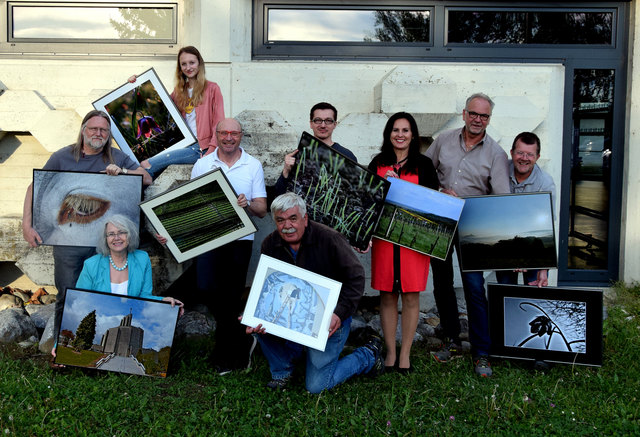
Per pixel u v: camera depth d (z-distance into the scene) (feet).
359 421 10.62
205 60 19.22
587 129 19.97
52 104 19.19
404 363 13.41
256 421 10.68
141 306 12.60
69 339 12.46
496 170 13.99
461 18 19.77
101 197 13.71
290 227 11.36
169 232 13.10
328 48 19.80
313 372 11.88
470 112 13.69
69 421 10.26
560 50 19.69
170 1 19.70
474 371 13.41
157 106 15.55
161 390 11.89
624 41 19.62
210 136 15.62
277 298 11.61
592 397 11.82
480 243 13.73
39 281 16.55
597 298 13.23
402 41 19.83
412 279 13.01
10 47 19.97
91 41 19.97
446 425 10.51
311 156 13.12
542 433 10.34
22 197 19.77
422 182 13.35
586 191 20.11
